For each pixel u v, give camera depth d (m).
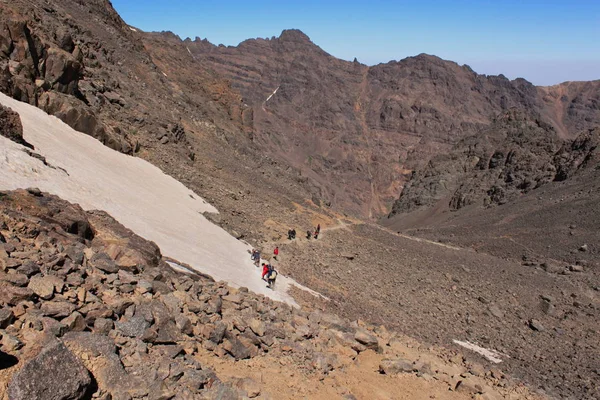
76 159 29.38
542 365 32.97
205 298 15.93
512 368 30.28
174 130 57.19
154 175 40.72
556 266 66.88
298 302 25.48
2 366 8.65
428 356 22.06
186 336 13.06
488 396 17.73
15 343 9.14
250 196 56.19
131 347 11.10
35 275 11.59
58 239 14.85
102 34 77.31
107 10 86.94
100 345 10.17
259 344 15.07
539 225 91.81
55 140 30.25
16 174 20.38
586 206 92.00
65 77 40.34
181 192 40.91
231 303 17.25
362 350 19.00
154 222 27.48
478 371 23.78
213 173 57.31
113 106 51.06
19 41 35.53
